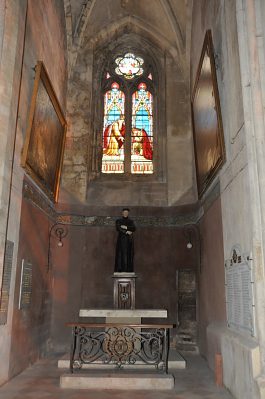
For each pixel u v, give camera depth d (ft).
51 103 32.55
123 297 34.17
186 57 44.32
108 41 47.83
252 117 20.75
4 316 23.85
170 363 29.76
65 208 39.99
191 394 22.43
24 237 28.09
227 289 25.79
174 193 42.16
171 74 45.85
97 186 43.01
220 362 24.77
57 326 37.09
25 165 26.81
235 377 21.71
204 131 32.17
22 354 27.89
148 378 23.70
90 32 45.60
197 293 38.37
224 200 27.02
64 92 42.09
